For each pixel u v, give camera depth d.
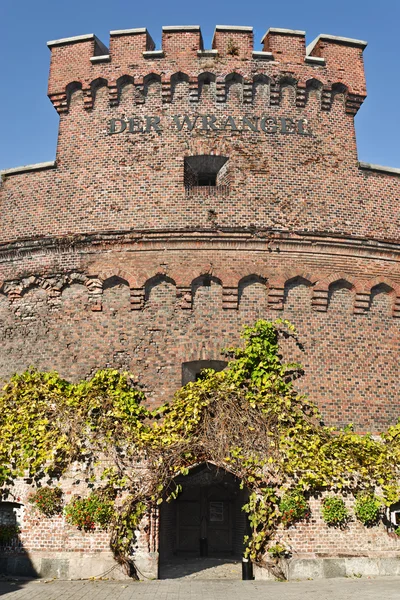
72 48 20.08
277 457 14.89
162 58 19.47
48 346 17.45
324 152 19.05
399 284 18.27
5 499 14.69
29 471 14.83
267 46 20.08
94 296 17.59
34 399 15.97
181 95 19.23
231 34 19.67
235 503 19.72
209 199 18.11
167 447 14.91
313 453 15.01
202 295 17.44
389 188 19.25
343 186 18.81
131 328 17.22
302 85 19.42
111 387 16.33
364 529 14.66
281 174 18.56
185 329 17.12
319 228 18.19
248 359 16.52
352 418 16.78
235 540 19.31
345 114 19.72
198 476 18.62
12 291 18.12
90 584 13.27
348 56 20.16
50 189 18.86
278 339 17.11
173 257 17.61
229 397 15.72
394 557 14.56
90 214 18.30
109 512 14.38
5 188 19.33
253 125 18.98
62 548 14.27
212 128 18.86
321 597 11.32
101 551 14.22
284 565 14.17
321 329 17.41
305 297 17.64
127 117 19.17
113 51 19.70
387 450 15.52
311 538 14.44
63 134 19.39
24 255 18.36
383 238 18.52
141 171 18.50
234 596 11.66
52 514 14.52
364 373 17.28
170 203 18.09
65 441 14.92
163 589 12.65
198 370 17.30
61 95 19.64
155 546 14.38
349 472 14.94
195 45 19.53
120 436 15.05
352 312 17.81
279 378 16.38
